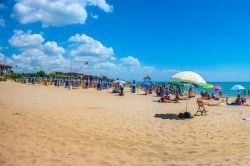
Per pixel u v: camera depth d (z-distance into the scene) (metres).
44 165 4.80
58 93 24.70
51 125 8.71
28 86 35.81
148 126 10.16
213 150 6.72
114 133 8.61
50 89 31.22
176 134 8.89
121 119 11.40
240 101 20.83
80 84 42.25
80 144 6.58
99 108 14.45
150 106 17.09
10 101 14.57
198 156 6.08
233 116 13.32
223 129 9.82
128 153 6.18
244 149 6.75
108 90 35.44
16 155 5.14
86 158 5.46
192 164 5.35
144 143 7.48
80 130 8.58
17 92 22.55
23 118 9.12
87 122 10.15
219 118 12.55
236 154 6.16
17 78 55.44
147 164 5.35
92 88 38.31
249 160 5.55
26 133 6.92
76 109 13.42
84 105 15.42
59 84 42.31
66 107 13.91
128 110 14.42
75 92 27.98
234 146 7.16
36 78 49.47
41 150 5.63
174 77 12.80
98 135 8.10
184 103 20.00
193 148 7.00
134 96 26.62
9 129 7.12
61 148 5.98
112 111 13.60
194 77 12.52
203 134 8.93
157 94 27.72
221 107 18.11
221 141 7.86
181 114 12.48
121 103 18.27
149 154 6.22
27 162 4.86
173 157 5.98
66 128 8.59
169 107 16.84
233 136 8.56
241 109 16.97
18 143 5.91
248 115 13.77
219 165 5.24
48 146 6.00
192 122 11.30
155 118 12.11
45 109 12.52
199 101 13.90
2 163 4.68
